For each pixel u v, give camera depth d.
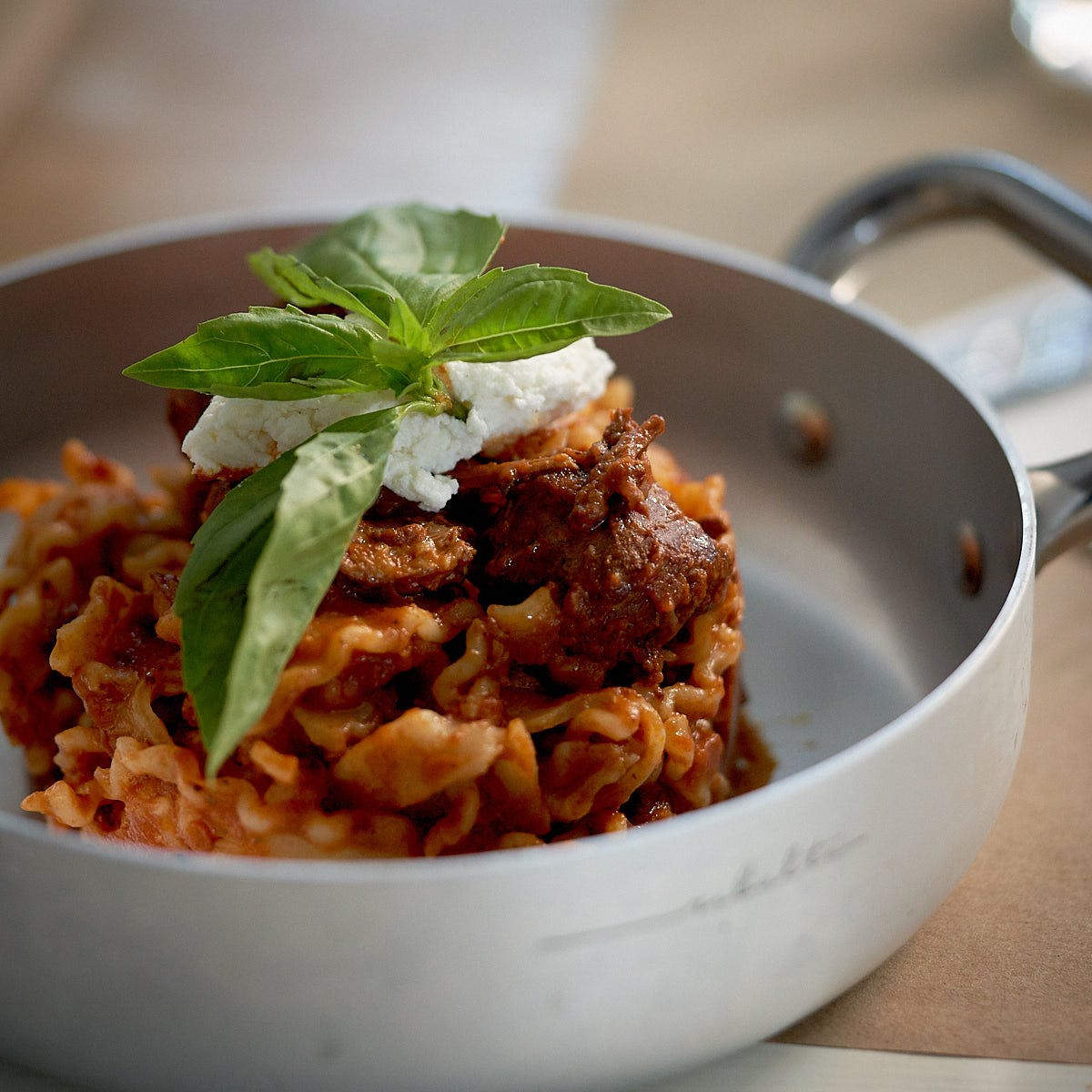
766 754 0.44
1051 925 0.40
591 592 0.38
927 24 0.86
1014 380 0.54
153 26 0.87
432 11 0.89
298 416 0.39
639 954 0.33
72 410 0.49
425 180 0.72
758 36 0.86
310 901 0.31
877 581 0.47
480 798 0.38
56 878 0.32
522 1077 0.33
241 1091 0.34
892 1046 0.37
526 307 0.38
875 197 0.51
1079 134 0.74
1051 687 0.45
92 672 0.40
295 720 0.38
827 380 0.47
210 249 0.48
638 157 0.74
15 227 0.67
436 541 0.38
